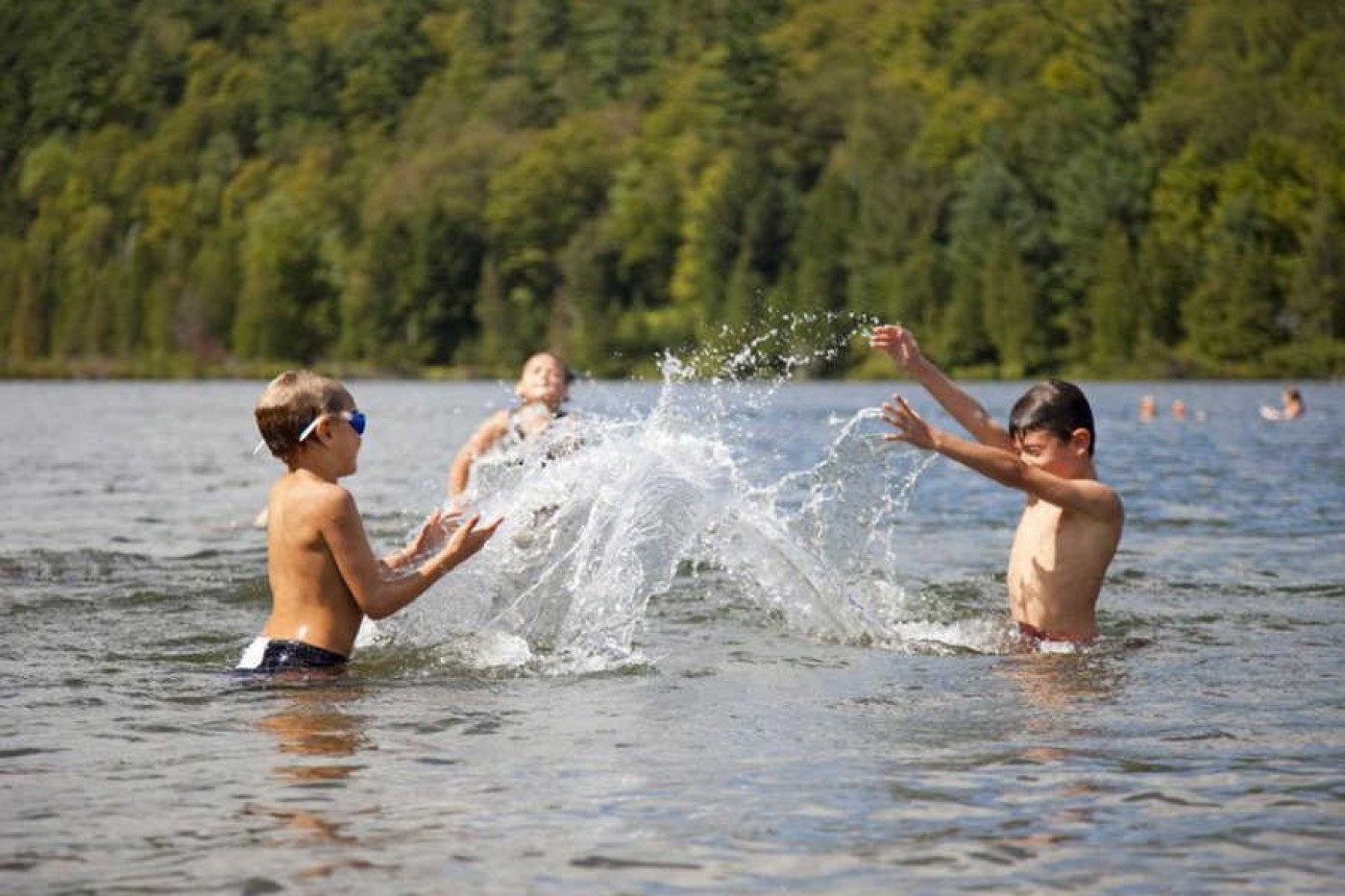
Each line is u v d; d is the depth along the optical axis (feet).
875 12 371.97
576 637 21.84
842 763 14.87
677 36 395.96
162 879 11.65
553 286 328.08
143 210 395.55
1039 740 15.79
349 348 325.62
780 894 11.35
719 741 15.75
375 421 118.21
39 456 73.51
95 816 13.15
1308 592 27.22
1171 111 298.56
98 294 347.56
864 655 21.12
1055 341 274.77
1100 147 290.35
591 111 382.42
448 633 21.76
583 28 408.87
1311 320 257.96
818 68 363.35
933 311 274.98
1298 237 270.26
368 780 14.25
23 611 24.90
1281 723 16.55
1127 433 91.76
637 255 319.88
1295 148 284.61
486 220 334.24
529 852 12.21
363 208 360.28
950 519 41.63
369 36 428.97
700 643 21.97
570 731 16.28
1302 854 12.17
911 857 12.12
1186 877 11.66
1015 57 347.97
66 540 36.01
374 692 18.34
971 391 203.92
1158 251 266.57
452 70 418.10
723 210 301.02
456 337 325.62
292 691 18.38
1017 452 23.00
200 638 22.39
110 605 25.55
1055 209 286.05
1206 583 28.30
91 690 18.49
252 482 56.49
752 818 13.07
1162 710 17.29
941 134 324.80
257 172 401.08
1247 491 50.19
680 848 12.30
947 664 20.43
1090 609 22.39
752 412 112.98
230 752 15.30
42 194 413.18
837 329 262.26
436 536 21.97
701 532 24.09
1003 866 11.91
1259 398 162.61
